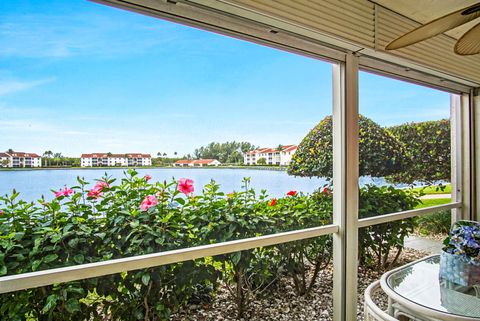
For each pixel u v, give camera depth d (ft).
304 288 6.79
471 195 10.44
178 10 4.91
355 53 7.03
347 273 6.85
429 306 4.26
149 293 4.98
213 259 5.66
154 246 4.95
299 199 6.69
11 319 3.94
